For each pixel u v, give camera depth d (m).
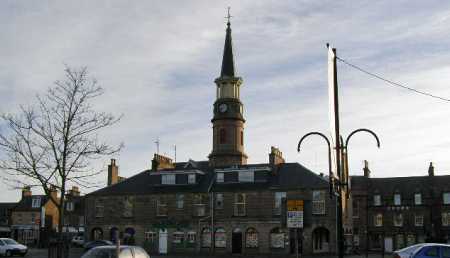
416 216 75.69
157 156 64.81
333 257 50.69
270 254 54.84
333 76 18.20
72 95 26.84
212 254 56.72
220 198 58.72
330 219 53.69
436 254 23.66
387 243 76.19
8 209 88.81
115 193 63.12
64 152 24.89
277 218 55.88
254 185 58.16
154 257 51.97
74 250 58.38
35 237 83.62
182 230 59.41
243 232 57.06
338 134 18.22
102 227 62.84
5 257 47.88
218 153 80.75
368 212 77.94
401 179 80.19
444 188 75.69
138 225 61.34
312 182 55.72
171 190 61.00
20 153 24.62
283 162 60.69
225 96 84.06
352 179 80.88
